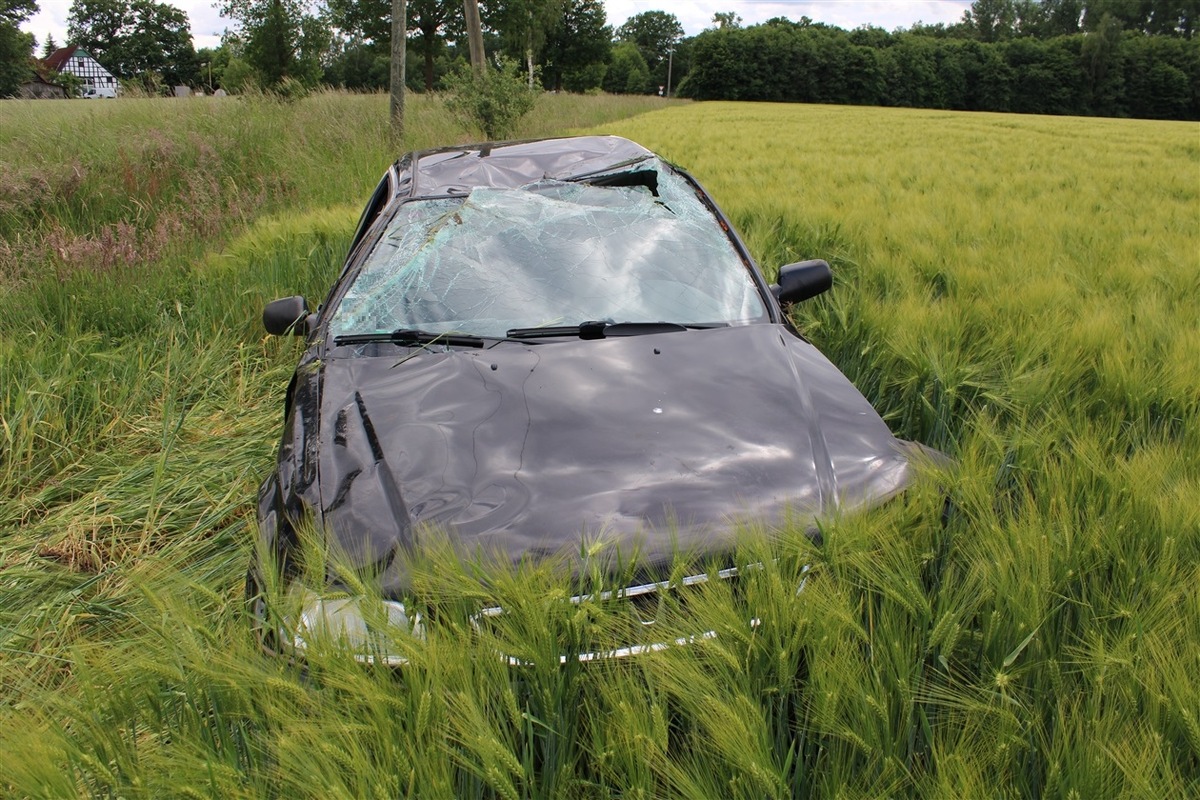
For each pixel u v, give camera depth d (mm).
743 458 2404
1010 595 1958
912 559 2072
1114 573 2104
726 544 2105
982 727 1791
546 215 3641
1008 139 24703
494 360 2914
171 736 1785
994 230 7203
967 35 139000
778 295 3535
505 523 2184
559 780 1795
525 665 1860
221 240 7895
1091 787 1612
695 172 12242
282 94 15984
